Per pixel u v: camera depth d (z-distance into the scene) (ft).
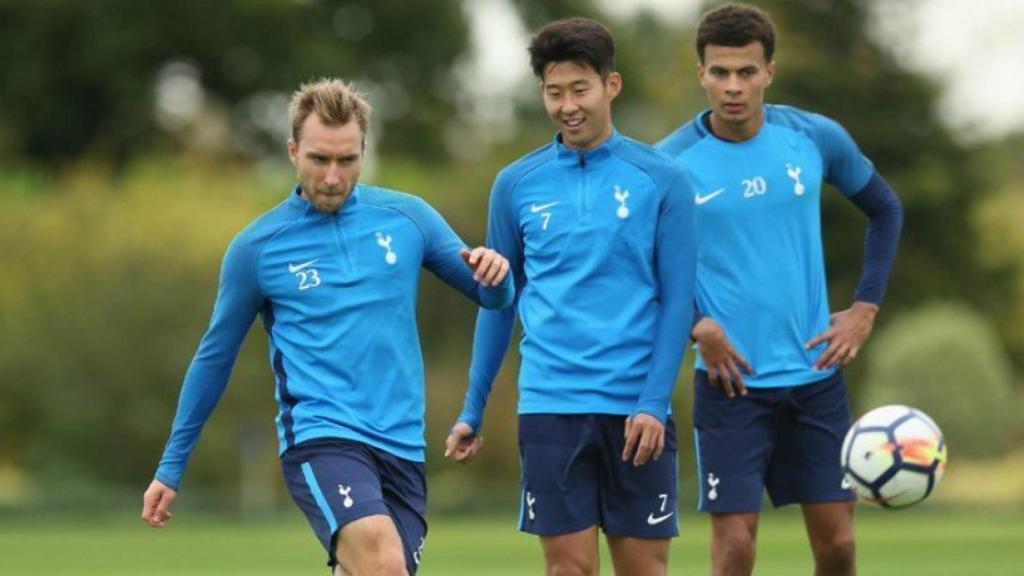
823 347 56.24
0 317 228.63
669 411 50.98
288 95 342.03
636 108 351.05
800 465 56.29
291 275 48.03
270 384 219.41
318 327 47.93
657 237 50.67
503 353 53.31
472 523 196.75
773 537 151.23
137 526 190.70
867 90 287.89
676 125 301.22
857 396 274.77
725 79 54.24
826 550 56.80
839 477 55.98
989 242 298.97
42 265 232.12
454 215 256.93
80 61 336.08
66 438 222.48
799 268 55.77
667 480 50.85
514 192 51.98
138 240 229.04
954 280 294.46
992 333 286.66
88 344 221.46
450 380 233.35
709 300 55.52
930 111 289.33
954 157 291.58
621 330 50.49
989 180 294.87
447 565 117.08
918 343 224.94
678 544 140.56
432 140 357.82
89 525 193.77
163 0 333.01
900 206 58.70
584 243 50.67
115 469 224.12
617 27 360.48
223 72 344.28
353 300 47.85
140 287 223.92
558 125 50.67
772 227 55.52
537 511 51.06
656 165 50.78
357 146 47.09
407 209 49.08
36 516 208.74
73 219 237.25
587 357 50.52
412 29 360.48
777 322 55.42
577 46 49.47
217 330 48.52
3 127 330.95
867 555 122.62
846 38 289.94
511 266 52.70
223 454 217.77
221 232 236.43
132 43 331.98
